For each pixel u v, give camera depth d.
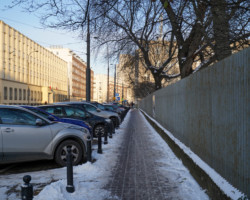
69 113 11.48
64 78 94.50
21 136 6.20
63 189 4.72
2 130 6.07
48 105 11.35
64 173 6.09
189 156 6.34
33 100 64.25
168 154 8.44
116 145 10.22
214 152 5.03
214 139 5.06
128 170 6.43
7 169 6.58
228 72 4.32
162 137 12.34
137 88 42.44
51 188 4.55
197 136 6.47
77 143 6.81
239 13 5.22
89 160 6.99
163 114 14.53
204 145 5.77
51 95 76.75
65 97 95.38
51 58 79.06
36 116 6.60
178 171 6.32
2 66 47.28
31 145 6.28
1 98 46.91
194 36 8.74
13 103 52.12
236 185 3.96
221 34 5.86
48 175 5.94
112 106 25.27
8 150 6.07
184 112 8.31
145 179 5.68
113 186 5.20
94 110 14.36
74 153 6.78
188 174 6.05
